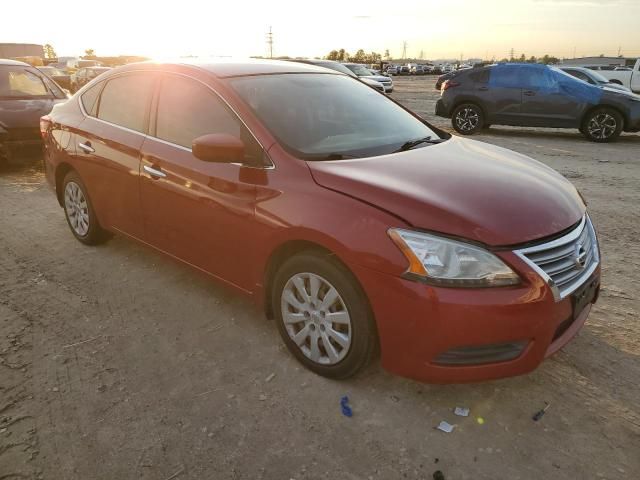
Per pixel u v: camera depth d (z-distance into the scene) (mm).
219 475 2256
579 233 2676
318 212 2633
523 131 13008
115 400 2711
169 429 2516
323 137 3176
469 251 2318
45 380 2867
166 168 3465
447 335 2326
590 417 2598
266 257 2926
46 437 2457
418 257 2344
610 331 3359
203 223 3277
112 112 4129
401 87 34344
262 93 3352
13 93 8055
